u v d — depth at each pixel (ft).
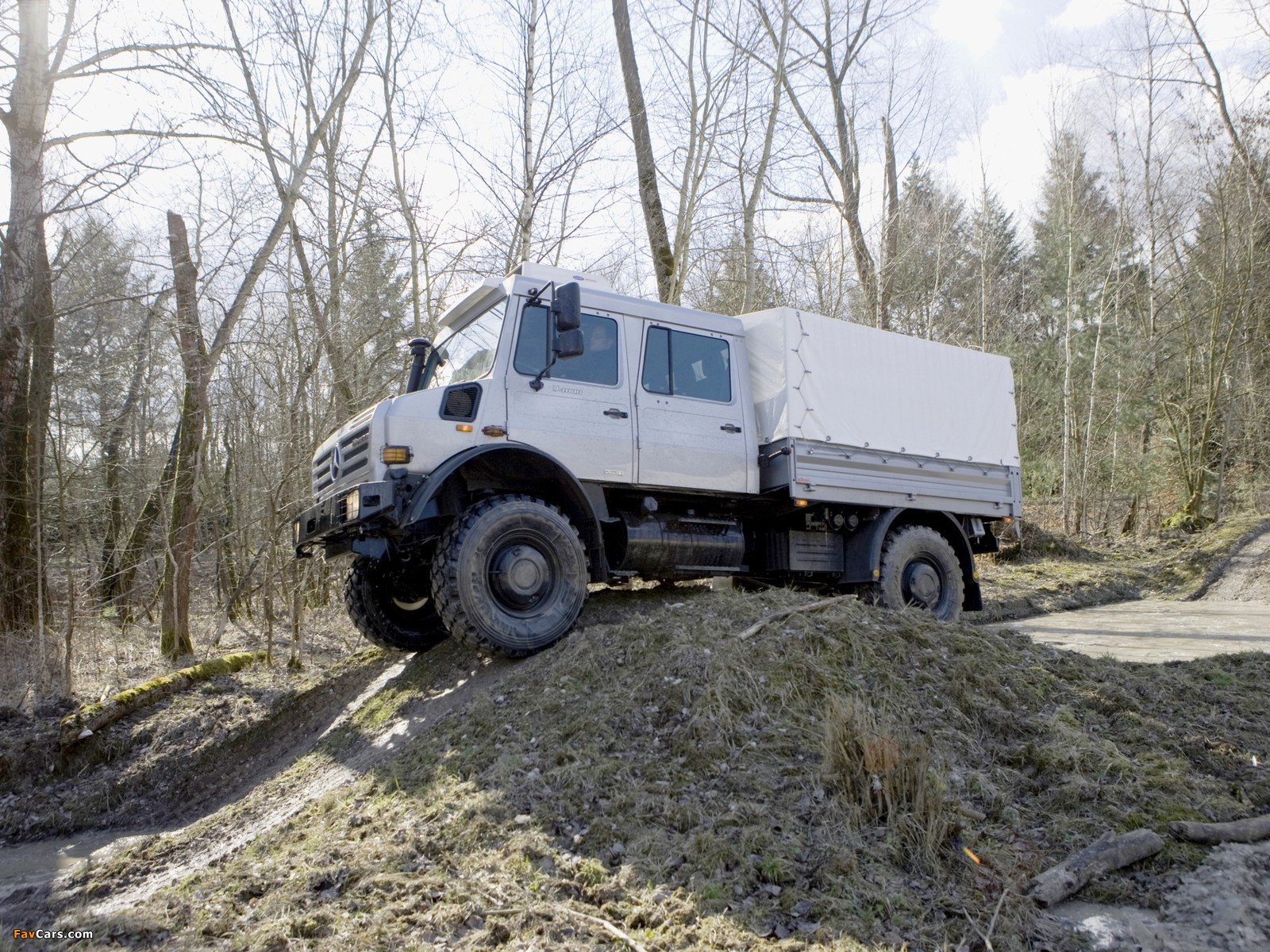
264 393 43.93
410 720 18.76
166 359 46.80
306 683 26.11
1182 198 70.64
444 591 18.38
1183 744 14.82
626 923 10.25
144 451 50.39
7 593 26.96
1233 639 24.40
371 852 12.39
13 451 28.17
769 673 15.67
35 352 29.32
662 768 13.56
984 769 14.05
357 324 41.50
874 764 12.30
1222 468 61.00
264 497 38.06
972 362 28.68
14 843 19.69
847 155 59.31
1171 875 11.38
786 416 23.25
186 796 21.50
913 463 26.11
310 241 39.19
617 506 22.70
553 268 21.89
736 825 11.94
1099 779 13.46
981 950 9.69
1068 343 64.90
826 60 58.75
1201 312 67.36
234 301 33.71
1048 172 83.76
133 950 10.85
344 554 21.63
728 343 24.07
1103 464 69.26
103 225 33.09
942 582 26.78
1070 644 24.27
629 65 44.24
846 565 25.67
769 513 25.25
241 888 12.03
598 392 21.40
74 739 22.49
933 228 74.74
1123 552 54.24
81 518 35.14
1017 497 29.35
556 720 15.55
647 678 15.99
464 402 19.69
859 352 25.35
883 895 10.54
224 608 33.99
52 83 30.45
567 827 12.41
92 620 30.83
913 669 16.60
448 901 10.88
